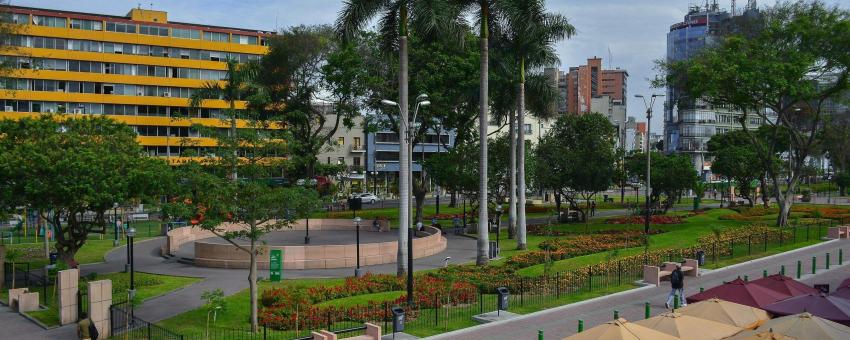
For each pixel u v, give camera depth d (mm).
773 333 14648
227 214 23906
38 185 30672
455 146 59000
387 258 40500
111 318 24453
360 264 39438
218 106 96562
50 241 51031
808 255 39188
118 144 35094
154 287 32781
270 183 26688
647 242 36500
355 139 116312
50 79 88125
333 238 50781
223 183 23812
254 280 23766
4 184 31625
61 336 24672
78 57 89750
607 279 31625
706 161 138625
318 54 66062
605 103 167250
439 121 71250
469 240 52000
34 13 87562
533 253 40188
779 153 91375
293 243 47281
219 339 22375
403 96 33875
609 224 59875
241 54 100062
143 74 93812
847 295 20375
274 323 24047
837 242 44562
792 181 53719
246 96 62531
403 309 23656
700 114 140000
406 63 33906
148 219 68375
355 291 29234
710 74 49312
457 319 24719
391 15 35375
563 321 24438
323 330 20766
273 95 65062
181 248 46750
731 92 50969
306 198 24938
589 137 59719
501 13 39562
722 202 86875
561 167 60781
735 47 50406
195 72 96875
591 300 27781
